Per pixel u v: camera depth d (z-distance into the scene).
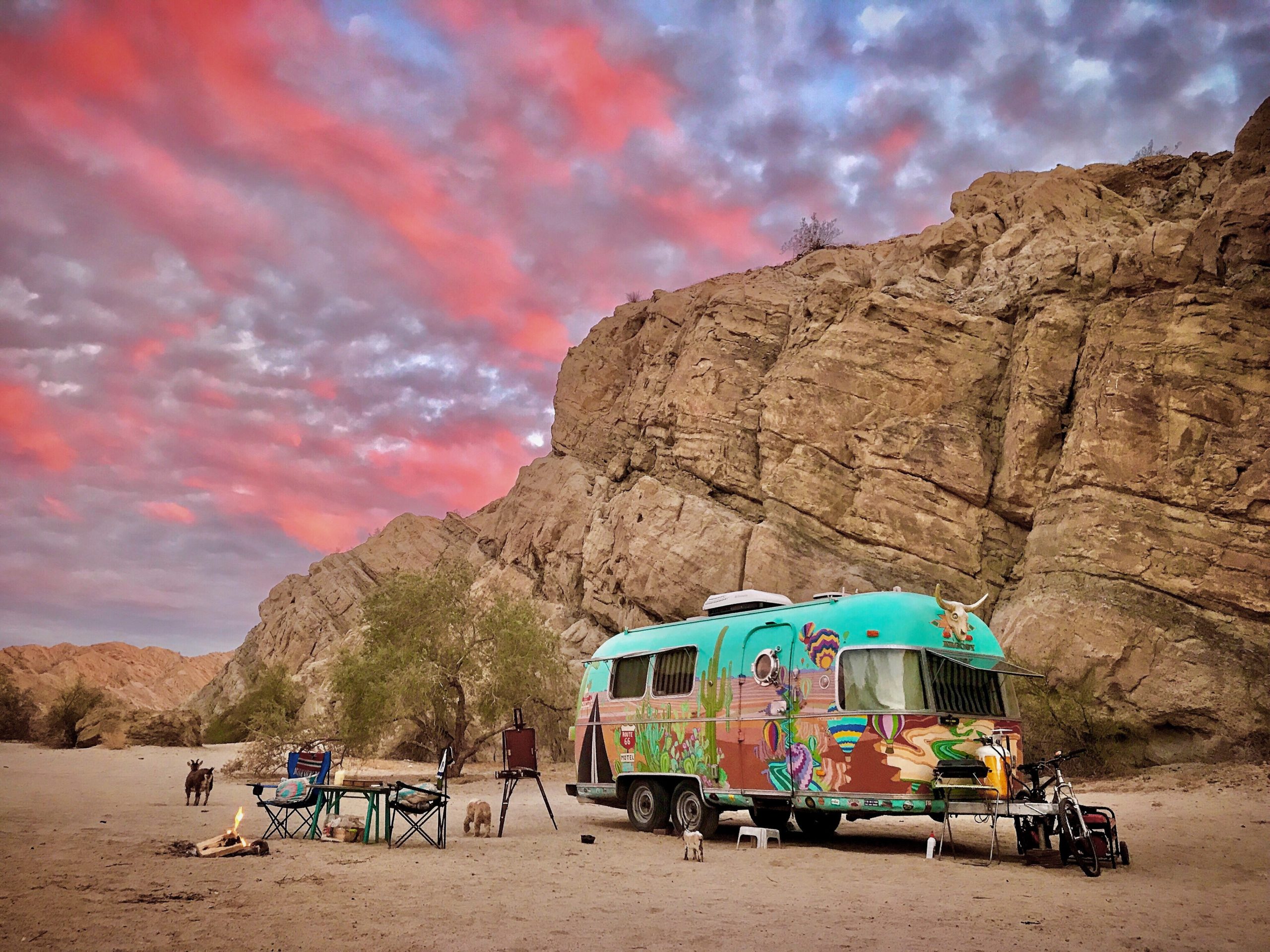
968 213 42.75
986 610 31.61
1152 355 29.31
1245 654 25.16
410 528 67.00
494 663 29.14
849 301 39.03
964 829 16.86
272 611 66.94
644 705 16.89
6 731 52.16
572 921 7.77
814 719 13.80
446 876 9.99
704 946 6.93
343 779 13.19
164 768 28.70
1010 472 32.31
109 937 6.48
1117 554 27.84
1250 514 26.48
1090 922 8.07
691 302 48.00
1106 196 39.03
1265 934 7.61
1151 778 22.52
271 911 7.66
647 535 38.03
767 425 37.44
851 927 7.75
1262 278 28.98
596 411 49.44
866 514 34.25
